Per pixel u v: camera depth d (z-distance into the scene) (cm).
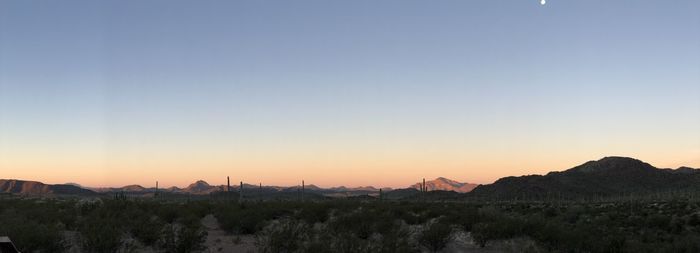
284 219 2755
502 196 15500
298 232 1822
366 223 2225
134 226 2006
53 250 1639
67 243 1753
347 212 2998
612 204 7269
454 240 2191
